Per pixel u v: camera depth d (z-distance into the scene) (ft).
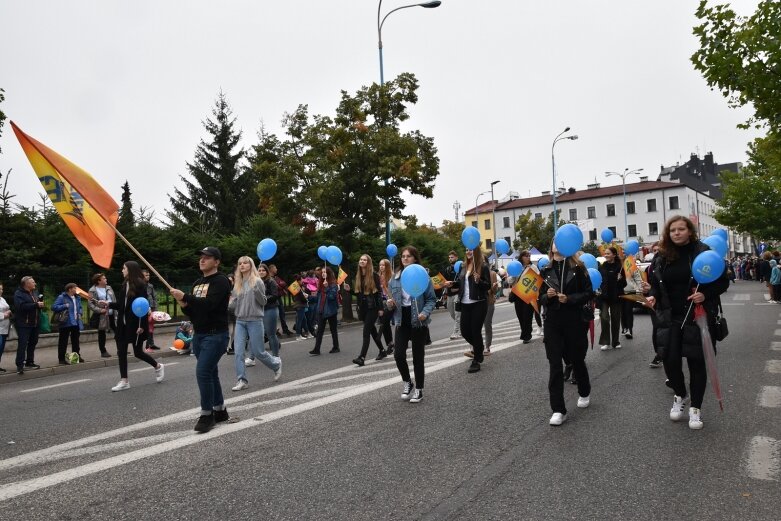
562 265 18.45
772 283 68.95
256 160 75.00
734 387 22.13
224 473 14.30
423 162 71.20
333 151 67.72
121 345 27.71
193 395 25.25
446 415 19.29
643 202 249.75
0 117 50.60
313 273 52.65
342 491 12.91
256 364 33.76
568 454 14.94
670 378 17.70
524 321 36.94
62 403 25.07
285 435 17.51
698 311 16.67
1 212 49.75
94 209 20.86
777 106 34.22
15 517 12.01
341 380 26.96
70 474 14.64
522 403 20.68
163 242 60.95
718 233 20.57
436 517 11.43
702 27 34.27
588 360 29.37
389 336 34.17
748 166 150.00
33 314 36.01
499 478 13.41
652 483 12.84
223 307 18.71
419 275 20.42
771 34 32.71
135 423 20.30
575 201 262.06
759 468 13.53
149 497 12.90
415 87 70.64
